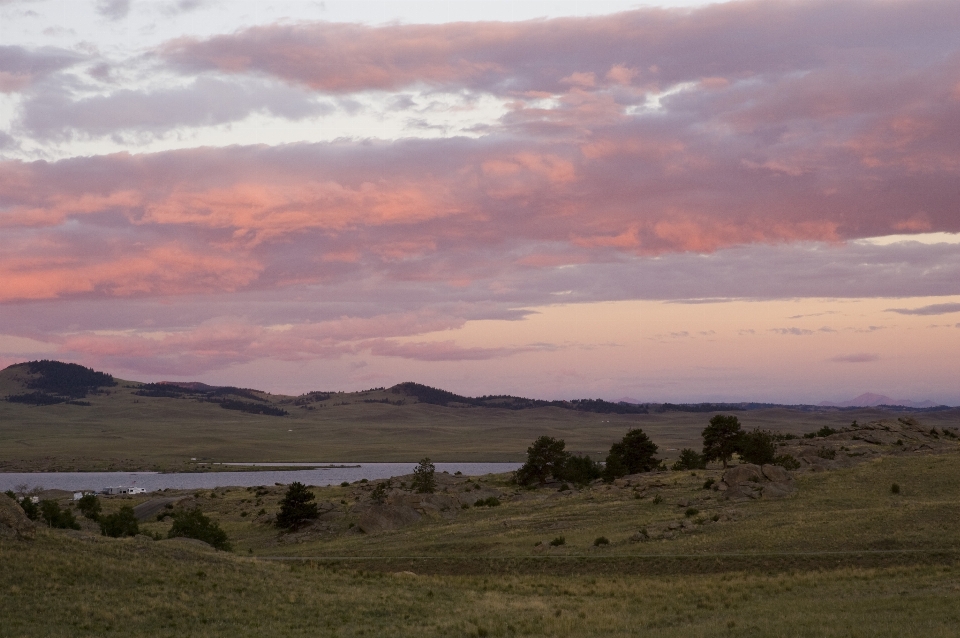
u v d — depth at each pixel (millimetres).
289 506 124188
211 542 101750
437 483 166500
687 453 165500
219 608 47594
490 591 61188
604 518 104250
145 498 189875
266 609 48531
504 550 87750
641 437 167500
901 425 178500
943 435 173000
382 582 61000
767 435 153500
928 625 38938
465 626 46656
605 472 165625
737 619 45906
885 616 42219
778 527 86875
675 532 89312
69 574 48500
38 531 55375
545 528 100812
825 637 38000
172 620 44562
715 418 159625
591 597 58688
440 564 80688
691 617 48250
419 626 47031
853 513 90688
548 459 168250
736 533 85812
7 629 40031
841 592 53812
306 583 56781
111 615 43531
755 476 115375
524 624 47250
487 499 134125
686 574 70938
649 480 134750
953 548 72500
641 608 52750
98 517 121625
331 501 152250
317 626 46219
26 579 46406
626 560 76125
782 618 44375
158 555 56906
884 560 70062
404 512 120625
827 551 75312
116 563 52344
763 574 68125
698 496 113688
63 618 42344
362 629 45719
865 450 146750
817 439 169000
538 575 73938
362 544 102750
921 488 107688
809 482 116500
